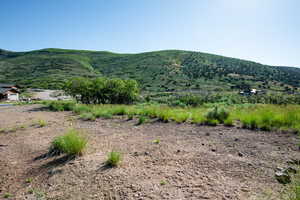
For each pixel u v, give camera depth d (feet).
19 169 10.24
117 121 25.07
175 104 48.16
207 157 11.26
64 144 12.44
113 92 54.34
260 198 6.93
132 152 12.51
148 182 8.41
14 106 52.75
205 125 20.81
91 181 8.62
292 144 13.23
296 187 6.95
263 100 69.41
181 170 9.57
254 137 15.46
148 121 24.25
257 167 9.64
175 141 14.99
